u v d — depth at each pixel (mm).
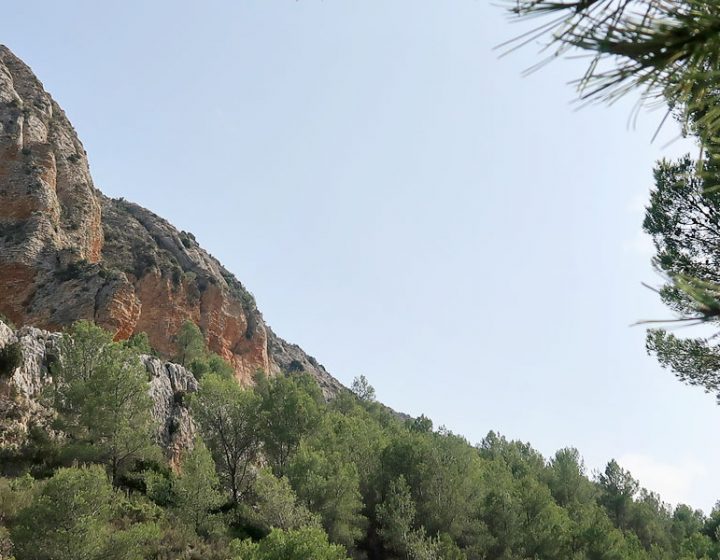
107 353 36250
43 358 38438
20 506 24047
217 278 98438
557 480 59906
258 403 43281
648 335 13375
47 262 67250
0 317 46062
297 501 35125
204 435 41594
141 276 83125
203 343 77438
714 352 12250
